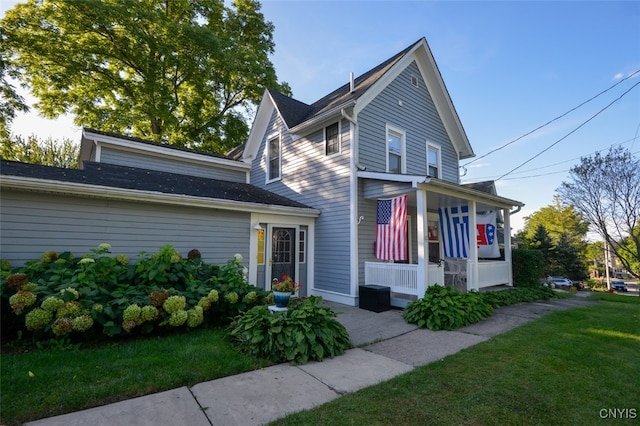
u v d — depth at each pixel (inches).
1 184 197.8
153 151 399.5
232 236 305.1
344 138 335.3
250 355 156.3
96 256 232.4
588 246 1159.6
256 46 739.4
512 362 151.9
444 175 458.9
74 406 104.7
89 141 372.8
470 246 318.0
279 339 157.3
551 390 122.3
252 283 313.1
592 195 685.9
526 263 408.8
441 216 347.9
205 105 719.7
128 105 621.3
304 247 360.2
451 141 479.5
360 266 319.9
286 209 331.0
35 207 215.3
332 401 113.3
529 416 103.5
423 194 269.3
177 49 587.2
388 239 297.6
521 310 292.4
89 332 165.5
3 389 110.5
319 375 138.3
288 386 126.3
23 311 155.7
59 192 219.6
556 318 254.7
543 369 143.1
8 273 172.4
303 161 389.1
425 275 263.3
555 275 948.0
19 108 537.0
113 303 170.1
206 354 153.0
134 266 208.2
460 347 179.2
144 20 547.8
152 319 174.4
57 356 143.0
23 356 141.6
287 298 193.9
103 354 148.9
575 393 120.2
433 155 446.0
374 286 292.8
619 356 162.7
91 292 171.5
